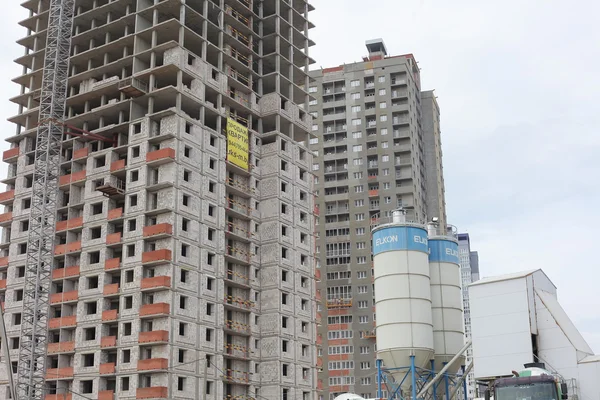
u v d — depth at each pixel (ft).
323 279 536.01
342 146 568.41
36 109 370.73
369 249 534.78
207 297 317.22
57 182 337.11
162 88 326.24
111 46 353.31
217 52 361.71
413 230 281.54
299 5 431.84
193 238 316.60
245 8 389.39
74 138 347.15
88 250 323.78
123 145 335.06
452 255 298.97
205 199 328.29
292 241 368.68
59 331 325.01
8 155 377.50
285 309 352.08
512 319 209.87
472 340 215.51
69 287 328.08
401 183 553.23
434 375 275.80
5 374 335.88
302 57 420.36
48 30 358.23
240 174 363.35
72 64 371.15
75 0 366.84
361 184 554.46
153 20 345.51
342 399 302.25
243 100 374.63
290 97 398.83
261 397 337.52
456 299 293.84
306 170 394.11
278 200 363.76
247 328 342.44
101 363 302.25
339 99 581.53
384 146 560.20
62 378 310.24
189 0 356.79
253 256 355.77
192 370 299.99
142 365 289.74
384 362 275.59
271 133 375.45
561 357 202.28
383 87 574.15
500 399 162.20
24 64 392.47
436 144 611.47
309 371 359.66
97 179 334.03
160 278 297.12
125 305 305.32
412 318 270.87
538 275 218.79
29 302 327.47
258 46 401.49
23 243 355.56
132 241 311.06
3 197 369.71
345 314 522.88
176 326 297.53
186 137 325.01
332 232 547.49
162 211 308.60
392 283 276.00
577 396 196.44
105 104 349.82
